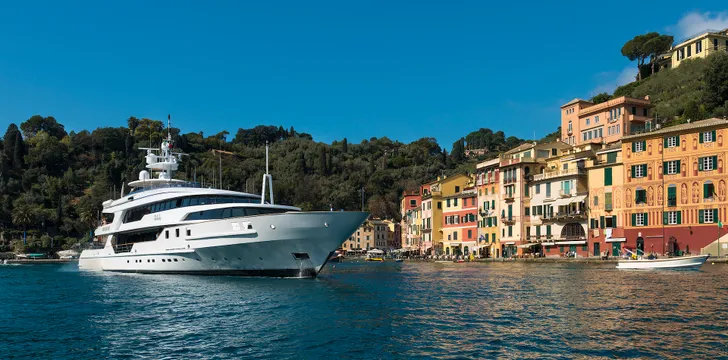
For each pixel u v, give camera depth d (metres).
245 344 21.61
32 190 165.62
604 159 81.69
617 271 54.59
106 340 22.67
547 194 88.81
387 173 195.25
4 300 35.22
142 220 50.84
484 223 101.19
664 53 130.25
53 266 101.31
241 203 46.97
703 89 99.44
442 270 64.75
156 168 59.56
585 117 106.50
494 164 99.19
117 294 36.94
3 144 185.12
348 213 42.44
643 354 19.19
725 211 67.38
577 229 83.38
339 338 22.36
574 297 33.03
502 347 20.48
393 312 28.33
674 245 71.44
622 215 77.12
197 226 45.75
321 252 43.56
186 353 20.45
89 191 173.38
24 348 21.53
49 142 187.25
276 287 39.34
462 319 26.08
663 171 73.31
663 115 99.62
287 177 186.12
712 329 22.81
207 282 42.97
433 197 116.81
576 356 19.09
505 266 71.81
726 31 119.81
